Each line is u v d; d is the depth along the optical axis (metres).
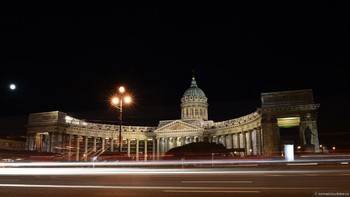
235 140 142.25
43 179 24.30
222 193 15.80
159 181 21.64
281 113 101.94
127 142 162.00
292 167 40.28
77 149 134.88
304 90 101.62
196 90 171.00
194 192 16.23
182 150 87.88
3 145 127.25
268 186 18.22
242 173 27.81
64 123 131.88
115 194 16.00
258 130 117.06
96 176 26.56
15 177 26.36
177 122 154.12
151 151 169.62
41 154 101.00
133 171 32.16
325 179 21.56
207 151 86.50
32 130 132.88
